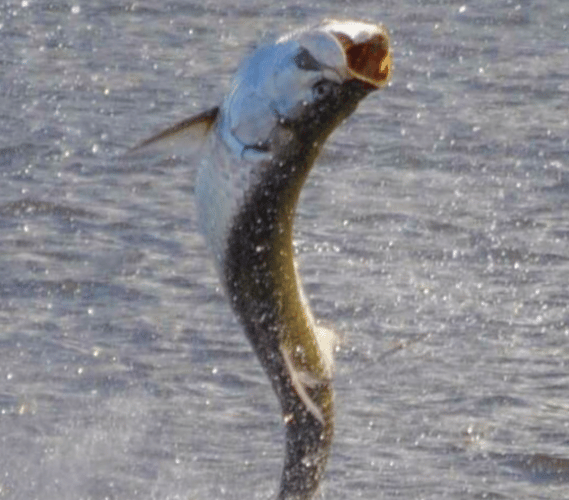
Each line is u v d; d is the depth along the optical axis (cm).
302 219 5209
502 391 3825
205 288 4478
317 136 2216
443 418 3666
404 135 6369
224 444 3488
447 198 5531
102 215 5131
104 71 7456
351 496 3247
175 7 8925
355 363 3981
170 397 3734
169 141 2244
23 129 6206
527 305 4462
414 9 9144
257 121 2206
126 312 4275
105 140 6119
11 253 4722
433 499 3253
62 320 4206
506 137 6425
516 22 8900
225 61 7819
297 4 9169
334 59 2139
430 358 4034
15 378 3803
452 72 7694
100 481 3303
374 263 4794
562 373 3962
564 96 7281
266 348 2286
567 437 3575
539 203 5503
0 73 7288
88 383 3797
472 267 4806
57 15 8631
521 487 3350
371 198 5481
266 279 2250
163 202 5294
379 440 3531
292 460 2345
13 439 3466
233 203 2231
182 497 3244
